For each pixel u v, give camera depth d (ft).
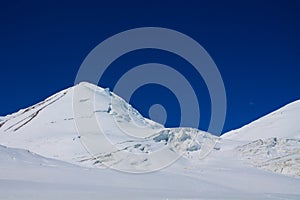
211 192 155.53
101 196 111.55
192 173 207.72
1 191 110.42
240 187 184.44
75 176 159.84
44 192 113.80
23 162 175.83
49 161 187.73
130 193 124.77
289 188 191.21
